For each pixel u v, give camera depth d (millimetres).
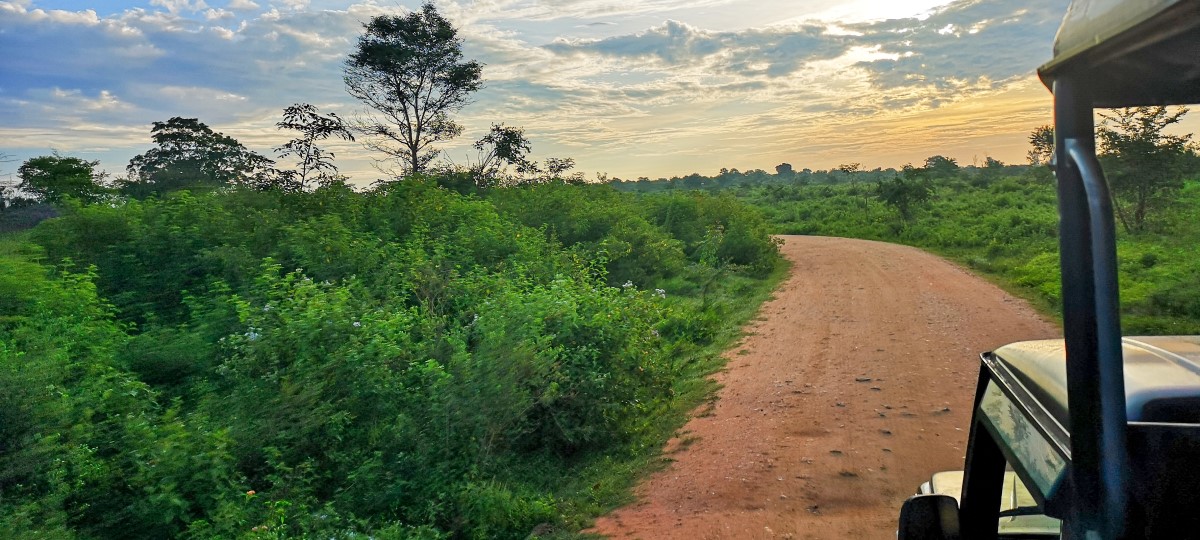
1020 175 58312
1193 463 1362
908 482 6168
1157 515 1380
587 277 13562
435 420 7082
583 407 8234
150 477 5621
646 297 14680
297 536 5527
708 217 26266
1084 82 1508
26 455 5367
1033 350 2098
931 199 46156
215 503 5660
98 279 10609
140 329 10039
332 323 7730
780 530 5480
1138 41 1303
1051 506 1658
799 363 10336
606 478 7215
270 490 6000
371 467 6441
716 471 6828
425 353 8133
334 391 7164
